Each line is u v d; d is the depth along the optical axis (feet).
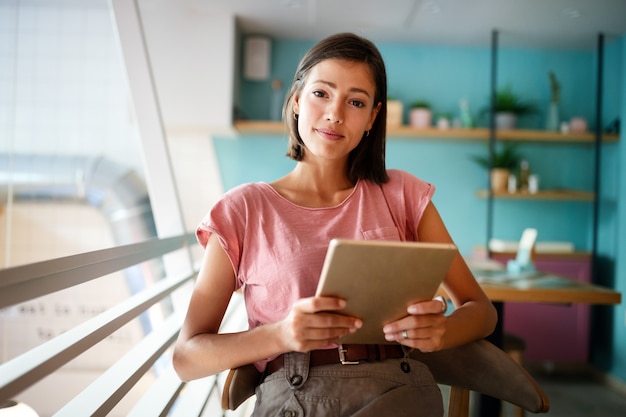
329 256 2.38
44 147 12.74
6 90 12.70
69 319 12.42
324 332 2.63
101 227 12.66
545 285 7.63
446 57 13.38
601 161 12.80
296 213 3.39
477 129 12.41
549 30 11.91
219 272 3.32
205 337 3.07
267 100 13.34
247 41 12.96
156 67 11.80
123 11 5.54
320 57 3.32
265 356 2.88
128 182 12.36
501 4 10.57
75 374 12.21
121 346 12.25
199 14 11.82
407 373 3.13
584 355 12.02
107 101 12.77
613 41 12.37
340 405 2.92
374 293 2.59
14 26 12.75
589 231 13.16
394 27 12.21
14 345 12.37
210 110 11.82
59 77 12.76
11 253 12.52
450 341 3.10
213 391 5.73
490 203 12.30
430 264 2.51
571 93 13.25
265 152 13.38
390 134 12.62
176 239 5.58
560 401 10.12
